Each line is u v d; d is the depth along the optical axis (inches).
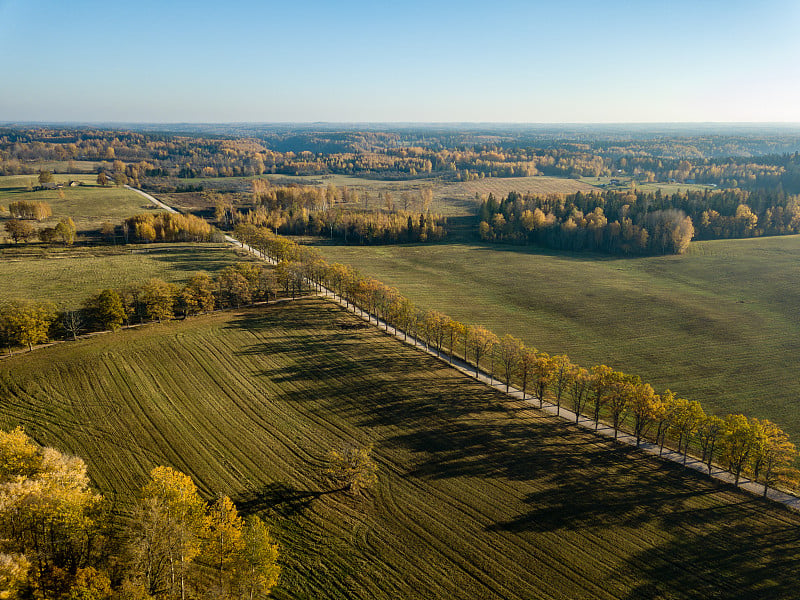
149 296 4030.5
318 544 1940.2
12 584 1323.8
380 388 3186.5
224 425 2701.8
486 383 3378.4
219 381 3169.3
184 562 1603.1
